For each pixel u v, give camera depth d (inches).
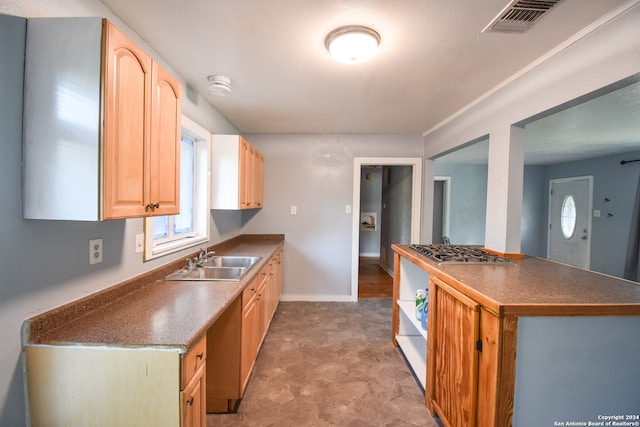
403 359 96.2
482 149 172.4
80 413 42.0
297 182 153.9
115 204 42.1
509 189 85.3
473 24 59.1
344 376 86.5
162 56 73.7
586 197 208.7
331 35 63.1
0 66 37.5
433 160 151.3
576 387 48.6
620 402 49.1
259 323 93.4
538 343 47.8
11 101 38.9
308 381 83.9
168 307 54.7
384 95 98.6
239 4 54.0
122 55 42.9
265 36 64.7
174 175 59.7
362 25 59.9
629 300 48.4
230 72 82.4
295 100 104.1
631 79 53.8
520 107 80.5
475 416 53.2
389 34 63.0
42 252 43.6
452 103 105.8
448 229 238.8
